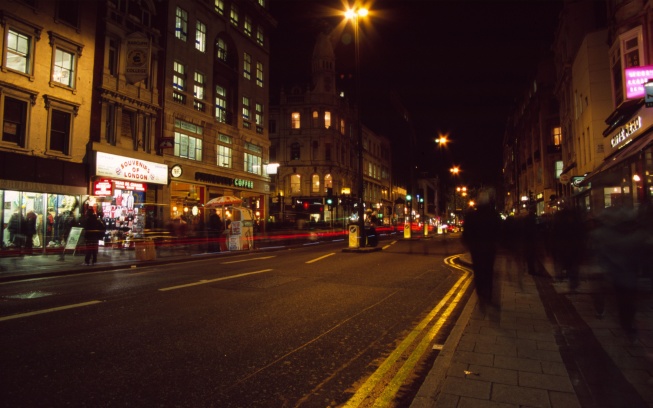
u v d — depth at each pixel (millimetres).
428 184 98812
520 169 56656
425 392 3443
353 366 4422
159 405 3441
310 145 53500
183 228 22359
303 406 3473
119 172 22125
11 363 4355
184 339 5277
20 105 18281
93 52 21578
